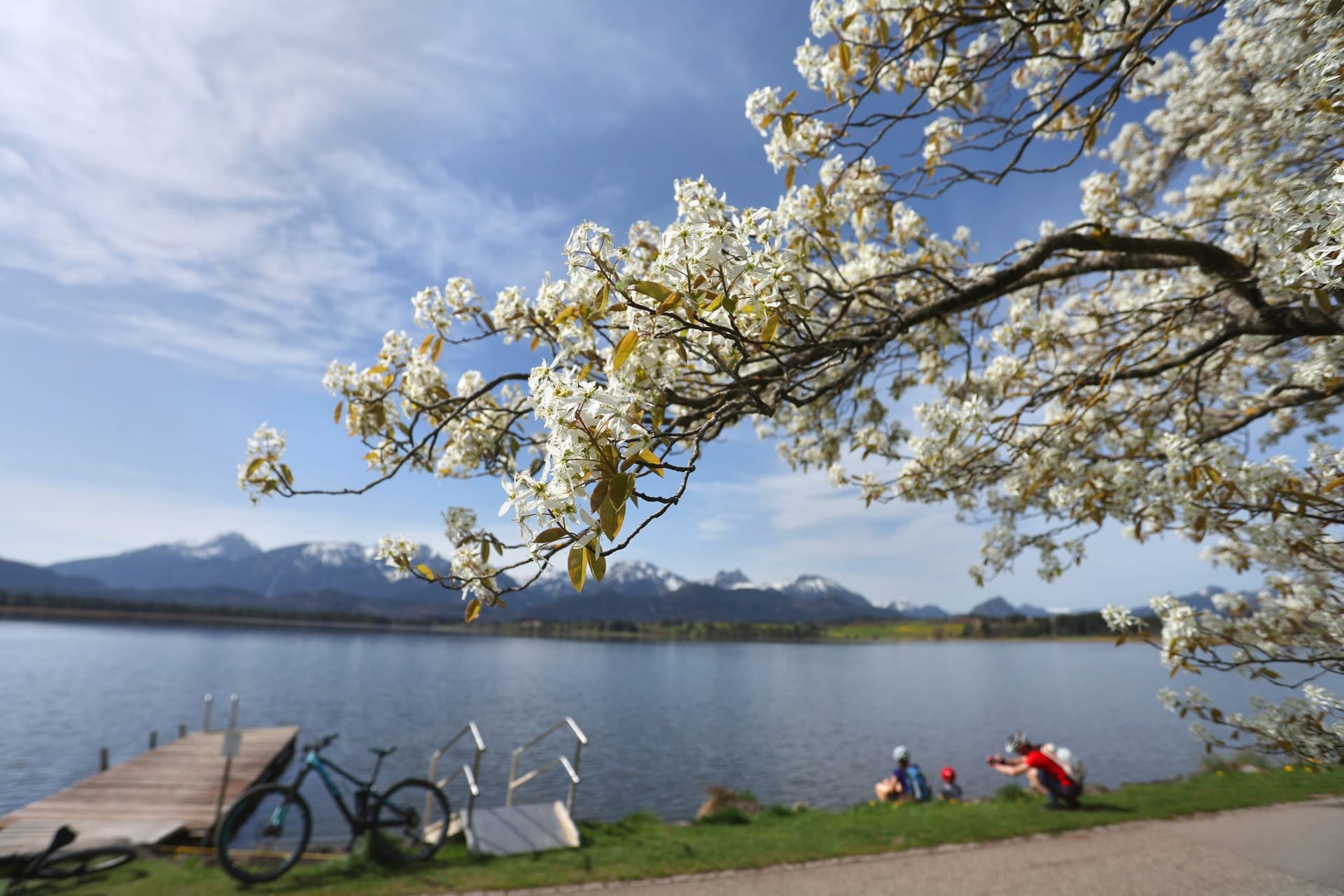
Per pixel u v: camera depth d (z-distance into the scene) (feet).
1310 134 12.37
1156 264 13.73
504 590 10.11
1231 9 12.19
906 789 45.83
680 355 8.95
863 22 14.46
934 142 16.93
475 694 213.25
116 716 145.48
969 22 12.48
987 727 148.77
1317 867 16.19
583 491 6.47
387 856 29.50
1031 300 20.01
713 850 30.19
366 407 13.43
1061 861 25.00
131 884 27.55
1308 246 9.54
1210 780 34.60
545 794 81.41
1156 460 16.33
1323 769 12.64
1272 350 17.72
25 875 27.04
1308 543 13.19
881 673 358.84
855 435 19.58
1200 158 20.18
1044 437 16.37
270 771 72.38
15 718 140.46
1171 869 21.13
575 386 6.72
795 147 14.89
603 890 25.57
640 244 10.89
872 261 17.63
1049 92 16.57
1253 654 13.61
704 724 154.20
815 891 24.66
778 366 10.25
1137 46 11.80
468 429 13.35
